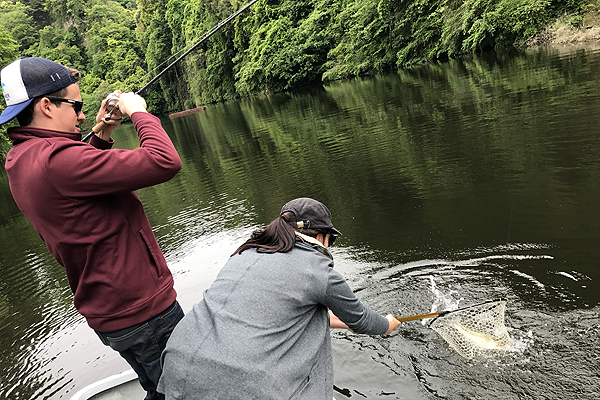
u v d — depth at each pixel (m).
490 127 7.50
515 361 2.60
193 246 5.73
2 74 1.36
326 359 1.43
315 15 32.28
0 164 25.12
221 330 1.26
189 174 10.89
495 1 18.56
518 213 4.27
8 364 4.01
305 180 7.56
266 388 1.20
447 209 4.83
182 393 1.23
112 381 2.23
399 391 2.59
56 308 4.95
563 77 9.72
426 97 12.44
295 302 1.34
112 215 1.38
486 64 15.76
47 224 1.33
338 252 4.49
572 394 2.32
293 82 33.75
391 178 6.42
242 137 14.93
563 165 5.07
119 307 1.41
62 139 1.37
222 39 41.62
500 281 3.35
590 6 15.13
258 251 1.45
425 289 3.48
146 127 1.44
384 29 25.52
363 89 19.62
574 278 3.14
